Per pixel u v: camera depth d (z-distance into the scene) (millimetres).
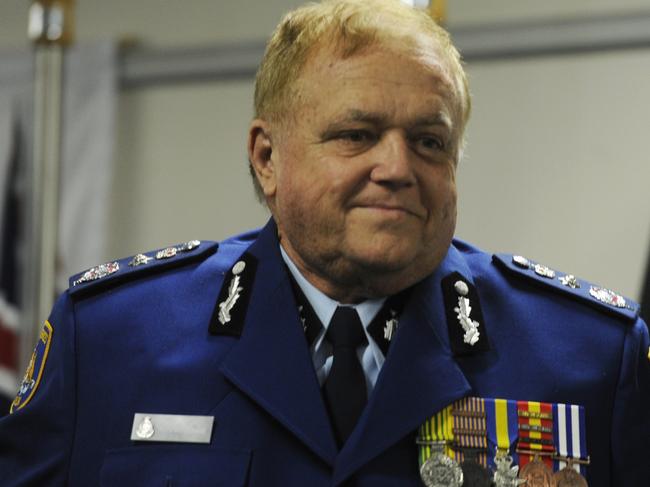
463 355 3414
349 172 3197
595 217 7363
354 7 3324
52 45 6953
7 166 8594
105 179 8508
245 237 3924
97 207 8508
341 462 3213
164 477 3268
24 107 8711
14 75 8773
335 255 3279
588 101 7426
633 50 7348
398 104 3199
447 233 3340
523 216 7496
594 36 7371
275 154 3455
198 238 8430
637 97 7332
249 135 3545
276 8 8461
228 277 3607
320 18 3338
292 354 3381
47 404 3484
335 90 3225
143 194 8570
